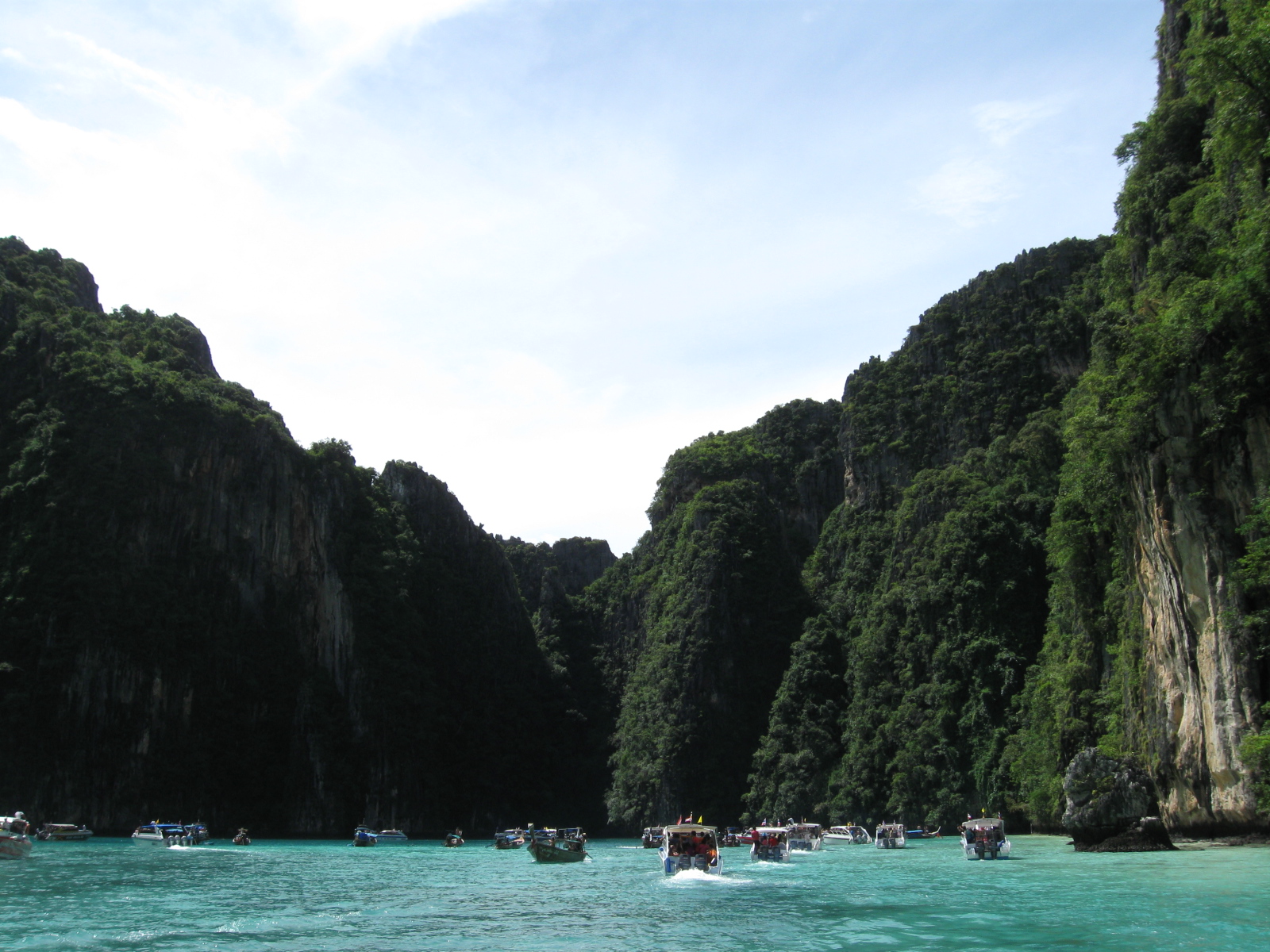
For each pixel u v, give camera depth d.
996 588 120.62
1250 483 53.19
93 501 137.12
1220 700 53.53
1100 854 59.09
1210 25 65.19
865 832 103.81
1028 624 117.31
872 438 169.38
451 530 190.75
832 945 32.66
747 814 137.25
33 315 154.88
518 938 35.69
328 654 158.00
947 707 116.94
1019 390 148.38
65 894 51.59
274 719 147.75
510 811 164.25
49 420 142.00
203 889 54.47
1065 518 89.00
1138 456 62.47
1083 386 72.62
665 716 149.38
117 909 45.00
